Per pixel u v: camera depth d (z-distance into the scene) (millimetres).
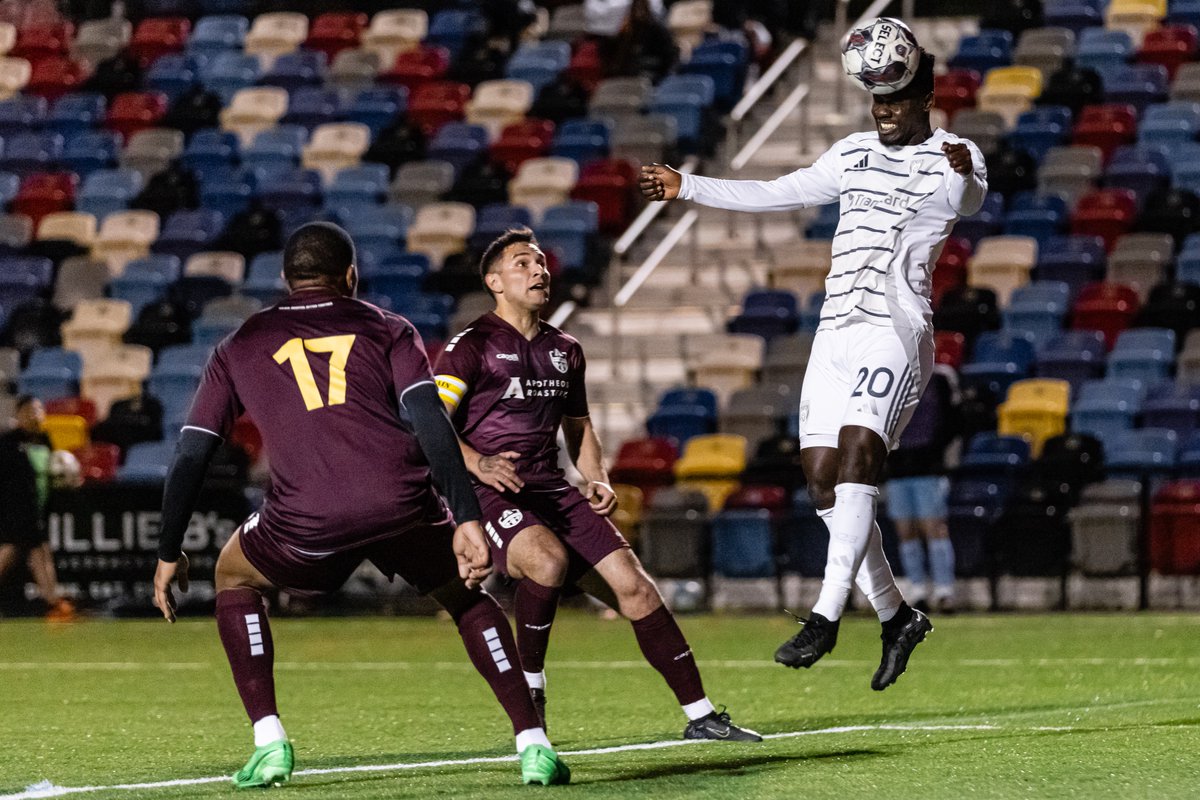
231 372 14891
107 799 14820
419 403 14297
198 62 73000
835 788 14281
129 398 54000
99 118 70312
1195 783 14305
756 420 50406
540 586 17953
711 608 45719
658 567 46031
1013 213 55688
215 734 20719
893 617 18062
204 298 60125
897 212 17469
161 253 62719
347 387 14648
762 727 20203
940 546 41594
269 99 69000
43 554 45781
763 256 60250
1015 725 19391
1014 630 37344
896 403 17266
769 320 54781
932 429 41250
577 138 63156
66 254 63250
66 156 68000
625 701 24219
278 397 14648
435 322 55594
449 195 62531
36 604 46000
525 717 14852
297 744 19422
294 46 73750
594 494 18234
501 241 18766
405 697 25391
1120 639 34375
